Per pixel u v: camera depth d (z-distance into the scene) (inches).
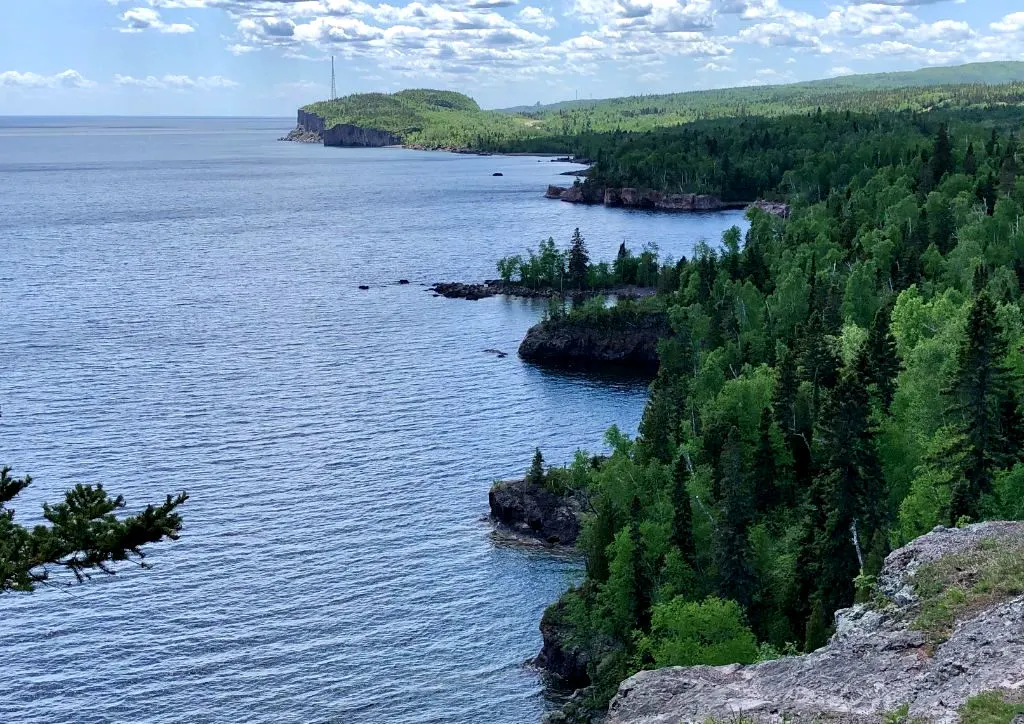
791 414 3673.7
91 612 3371.1
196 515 4104.3
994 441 2556.6
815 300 5590.6
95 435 5083.7
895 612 1539.1
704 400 4357.8
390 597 3496.6
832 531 2689.5
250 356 6756.9
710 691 1446.9
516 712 2883.9
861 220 7819.9
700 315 6122.1
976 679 1259.8
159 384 6048.2
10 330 7426.2
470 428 5295.3
